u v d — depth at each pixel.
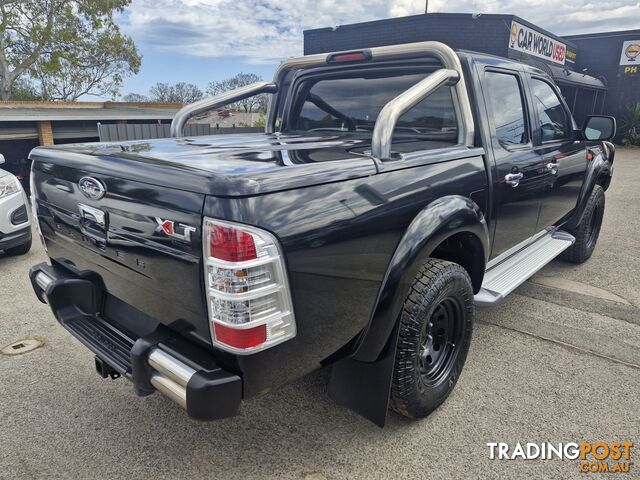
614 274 5.00
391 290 2.16
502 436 2.51
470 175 2.70
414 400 2.43
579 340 3.55
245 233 1.59
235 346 1.66
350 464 2.31
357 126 3.49
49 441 2.46
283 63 3.61
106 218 2.09
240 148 2.54
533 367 3.18
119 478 2.22
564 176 4.11
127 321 2.29
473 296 2.81
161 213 1.79
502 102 3.22
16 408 2.73
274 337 1.72
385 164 2.12
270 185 1.67
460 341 2.73
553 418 2.66
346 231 1.91
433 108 3.05
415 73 3.16
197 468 2.29
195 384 1.70
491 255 3.28
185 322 1.85
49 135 14.77
